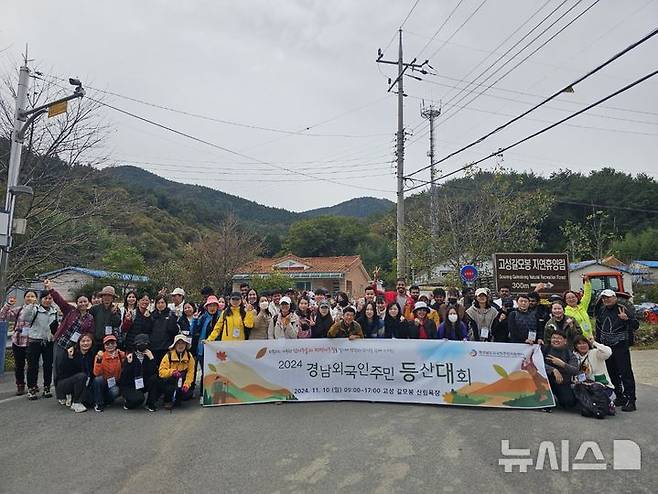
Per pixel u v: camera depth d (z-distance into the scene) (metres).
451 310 8.23
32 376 8.13
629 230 51.59
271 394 7.72
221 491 4.51
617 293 7.49
